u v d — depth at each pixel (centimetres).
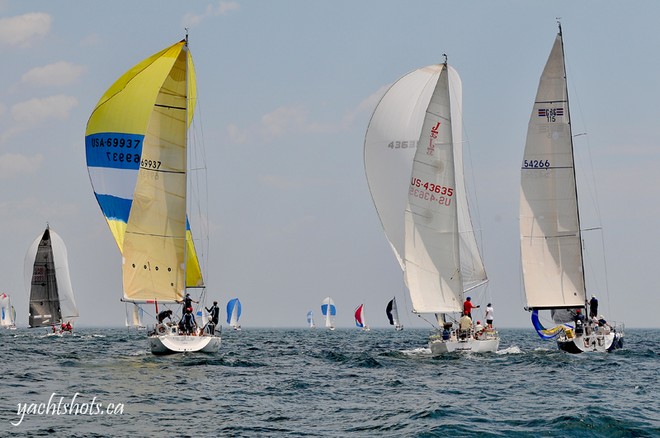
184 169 13925
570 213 15312
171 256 13850
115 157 16162
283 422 7531
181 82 13875
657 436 6912
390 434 6938
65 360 13475
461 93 15900
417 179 14175
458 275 14275
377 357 14812
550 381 10594
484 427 7175
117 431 7000
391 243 16888
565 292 15312
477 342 14038
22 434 6788
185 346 13450
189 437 6794
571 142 15300
